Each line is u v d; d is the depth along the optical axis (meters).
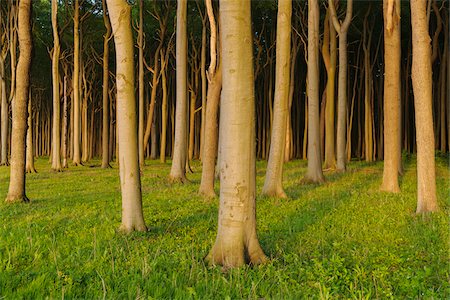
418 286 4.85
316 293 4.81
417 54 10.45
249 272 5.40
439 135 29.94
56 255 6.06
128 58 7.86
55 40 22.84
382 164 25.14
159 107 42.00
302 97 37.41
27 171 21.56
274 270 5.49
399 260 5.86
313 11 16.94
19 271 5.45
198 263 5.68
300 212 10.11
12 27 24.36
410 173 20.09
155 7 27.03
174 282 4.91
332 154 22.23
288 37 12.88
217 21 18.30
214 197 12.68
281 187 12.77
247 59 5.87
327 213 9.91
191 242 7.21
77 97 26.86
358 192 13.52
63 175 20.05
